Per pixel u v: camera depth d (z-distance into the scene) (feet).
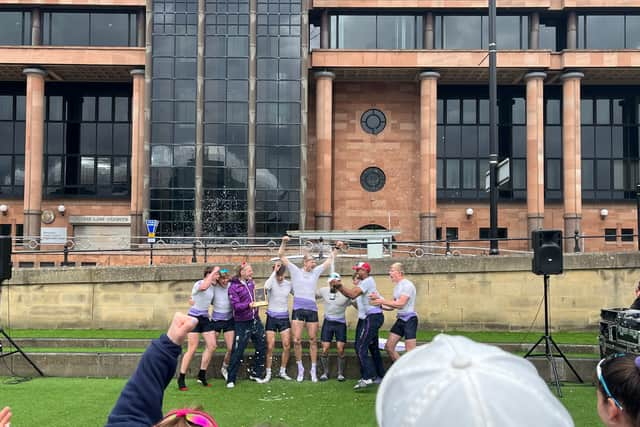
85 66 108.68
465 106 122.31
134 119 108.99
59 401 27.20
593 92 122.21
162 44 106.73
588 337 45.01
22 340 41.14
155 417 7.68
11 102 121.39
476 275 49.78
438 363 4.07
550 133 121.49
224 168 105.70
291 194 106.22
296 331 31.73
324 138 112.06
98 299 51.26
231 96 106.83
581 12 112.98
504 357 4.19
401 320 30.01
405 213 119.65
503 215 119.65
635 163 121.29
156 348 7.86
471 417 3.63
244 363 32.89
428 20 112.98
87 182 120.88
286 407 26.05
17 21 111.86
